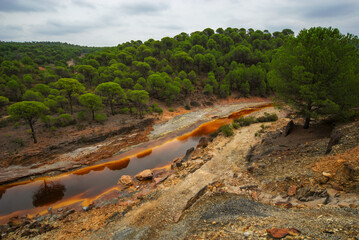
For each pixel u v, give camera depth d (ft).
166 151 124.26
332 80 72.64
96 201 75.97
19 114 109.91
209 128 167.02
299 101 86.74
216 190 59.16
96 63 265.13
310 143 72.08
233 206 44.57
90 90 208.23
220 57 290.76
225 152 99.76
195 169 85.40
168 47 336.49
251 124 149.07
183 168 90.74
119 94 172.96
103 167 106.01
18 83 194.59
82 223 61.41
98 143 132.36
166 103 224.74
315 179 45.62
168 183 79.10
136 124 161.89
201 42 345.10
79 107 185.88
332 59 71.10
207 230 36.78
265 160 72.43
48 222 65.10
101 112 179.22
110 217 61.41
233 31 415.03
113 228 54.95
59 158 112.88
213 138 129.80
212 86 254.47
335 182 41.88
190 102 237.25
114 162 111.34
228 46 343.05
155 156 117.50
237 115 204.33
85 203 76.23
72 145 124.26
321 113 78.07
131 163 109.50
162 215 56.90
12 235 59.00
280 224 30.91
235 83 264.93
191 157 102.89
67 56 513.86
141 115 181.88
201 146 121.39
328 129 83.20
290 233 26.20
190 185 72.43
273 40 359.87
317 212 33.37
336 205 34.68
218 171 80.94
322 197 39.34
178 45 335.47
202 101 243.40
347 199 35.58
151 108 197.36
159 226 51.39
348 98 71.77
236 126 142.31
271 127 127.24
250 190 54.13
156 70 265.13
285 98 88.22
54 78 236.84
